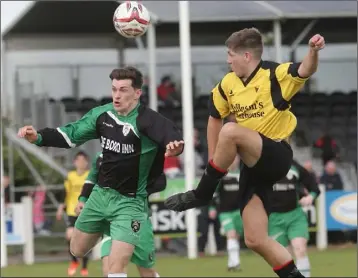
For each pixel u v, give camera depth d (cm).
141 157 1845
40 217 4231
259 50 1684
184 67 3903
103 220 1895
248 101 1686
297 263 2595
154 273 2167
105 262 2230
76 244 1944
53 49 5419
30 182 4662
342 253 3956
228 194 3322
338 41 5672
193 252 3953
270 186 1734
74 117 4841
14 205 3966
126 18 1928
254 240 1728
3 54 5031
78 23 5059
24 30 5209
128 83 1830
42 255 4222
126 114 1845
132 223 1856
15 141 4606
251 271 3356
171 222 4022
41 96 4788
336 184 4334
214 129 1777
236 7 4397
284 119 1689
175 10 4347
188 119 3875
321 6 4391
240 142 1642
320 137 5191
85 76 5106
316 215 4188
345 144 5228
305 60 1609
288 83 1652
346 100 5462
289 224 2628
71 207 3428
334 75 5569
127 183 1861
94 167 2180
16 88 4791
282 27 5044
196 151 4684
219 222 4119
